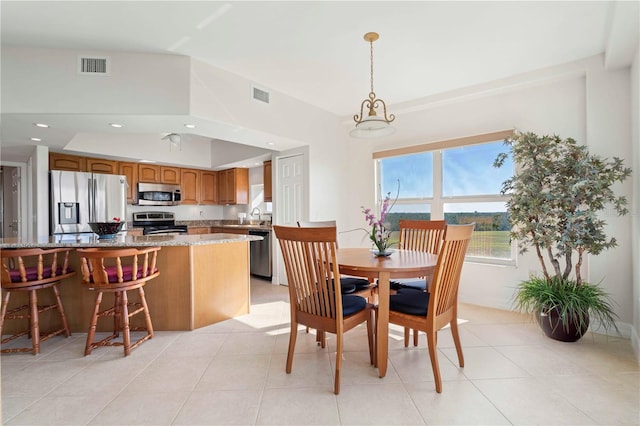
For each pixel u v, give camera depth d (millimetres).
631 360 2240
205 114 2953
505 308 3391
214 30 2473
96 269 2338
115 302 2738
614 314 2535
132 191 5441
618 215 2592
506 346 2486
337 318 1900
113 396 1857
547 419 1644
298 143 4066
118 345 2416
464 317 3148
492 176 3516
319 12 2266
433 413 1695
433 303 1896
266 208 6164
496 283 3455
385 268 2016
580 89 2965
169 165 5914
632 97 2529
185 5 2170
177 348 2498
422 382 1991
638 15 2035
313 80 3389
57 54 2709
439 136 3850
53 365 2225
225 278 3174
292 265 2068
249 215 6418
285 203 4504
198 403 1791
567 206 2484
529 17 2318
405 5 2193
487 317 3146
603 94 2713
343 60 2959
